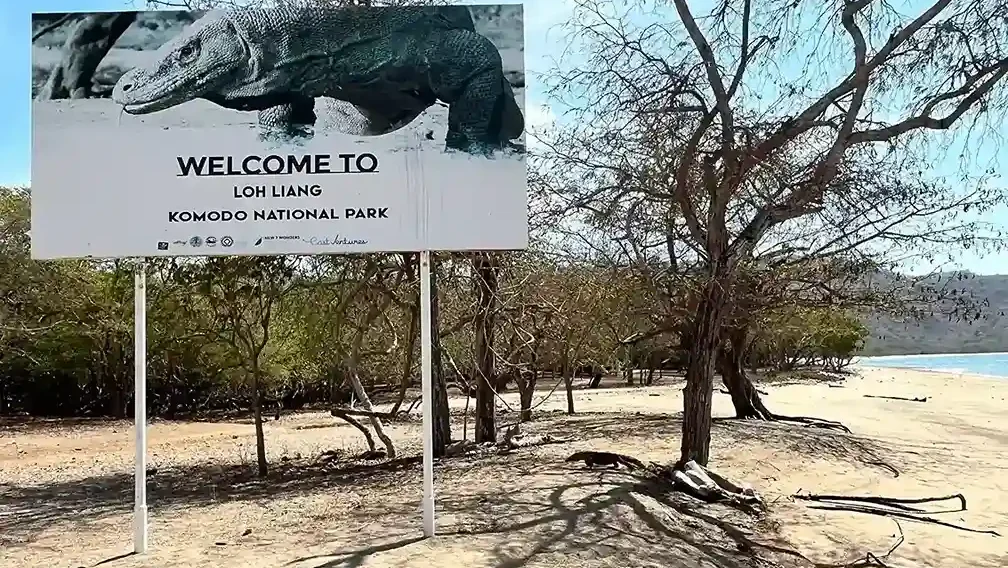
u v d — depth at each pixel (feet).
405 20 27.76
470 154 27.53
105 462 66.08
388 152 27.40
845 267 48.75
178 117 26.94
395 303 55.31
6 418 116.06
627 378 169.78
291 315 56.95
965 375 229.86
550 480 40.09
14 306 98.37
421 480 43.24
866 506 42.27
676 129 40.70
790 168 41.22
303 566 24.82
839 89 39.32
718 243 41.11
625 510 33.40
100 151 26.71
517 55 28.07
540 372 97.91
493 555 26.21
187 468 59.52
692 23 41.11
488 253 51.44
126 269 46.55
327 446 71.31
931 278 48.11
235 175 26.99
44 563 27.17
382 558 25.68
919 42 40.14
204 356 97.04
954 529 38.52
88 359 117.70
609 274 48.55
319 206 27.14
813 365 224.53
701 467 40.32
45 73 26.76
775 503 40.86
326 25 27.58
